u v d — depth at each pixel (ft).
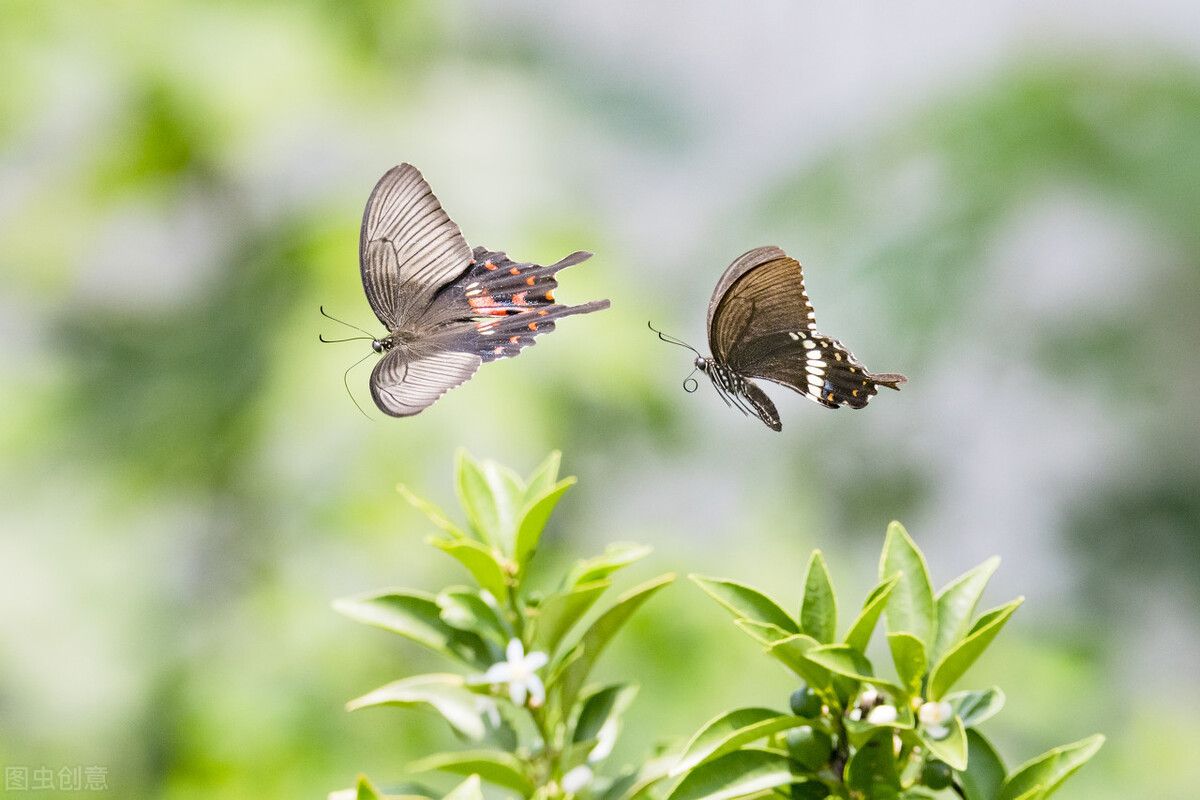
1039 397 14.32
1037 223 13.96
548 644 7.68
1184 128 13.83
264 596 13.33
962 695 7.54
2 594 13.25
